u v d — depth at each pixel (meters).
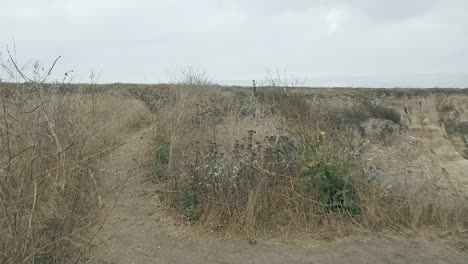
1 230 2.77
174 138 5.87
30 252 2.78
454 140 18.06
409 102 17.44
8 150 3.11
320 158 4.85
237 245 4.10
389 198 4.89
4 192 3.02
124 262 3.63
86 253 3.38
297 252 4.01
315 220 4.52
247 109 6.72
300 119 5.57
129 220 4.49
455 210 4.88
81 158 3.87
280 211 4.62
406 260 3.94
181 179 5.07
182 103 6.87
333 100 12.09
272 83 6.67
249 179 4.74
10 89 4.03
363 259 3.92
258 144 5.11
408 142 10.47
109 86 11.77
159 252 3.91
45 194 3.29
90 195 3.62
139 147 6.72
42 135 3.68
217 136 6.02
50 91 4.50
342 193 4.66
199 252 3.95
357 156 5.30
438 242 4.34
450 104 18.84
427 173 7.06
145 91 10.68
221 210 4.51
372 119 11.16
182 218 4.59
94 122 5.11
